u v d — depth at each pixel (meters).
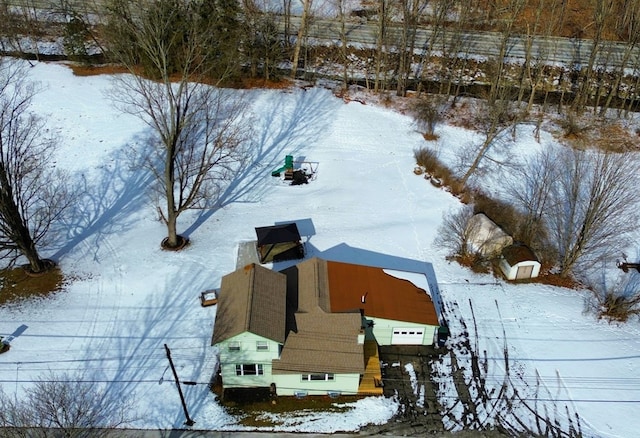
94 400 28.45
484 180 45.75
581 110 54.66
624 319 34.66
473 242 38.25
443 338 32.19
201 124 48.47
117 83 52.53
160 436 27.22
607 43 62.22
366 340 32.25
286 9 62.38
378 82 57.88
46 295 34.34
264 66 56.97
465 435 27.88
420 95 56.50
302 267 33.66
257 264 33.22
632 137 51.78
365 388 29.67
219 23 51.78
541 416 28.86
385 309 31.56
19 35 60.41
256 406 28.81
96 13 57.09
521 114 50.06
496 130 45.78
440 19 55.97
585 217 36.75
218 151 46.03
